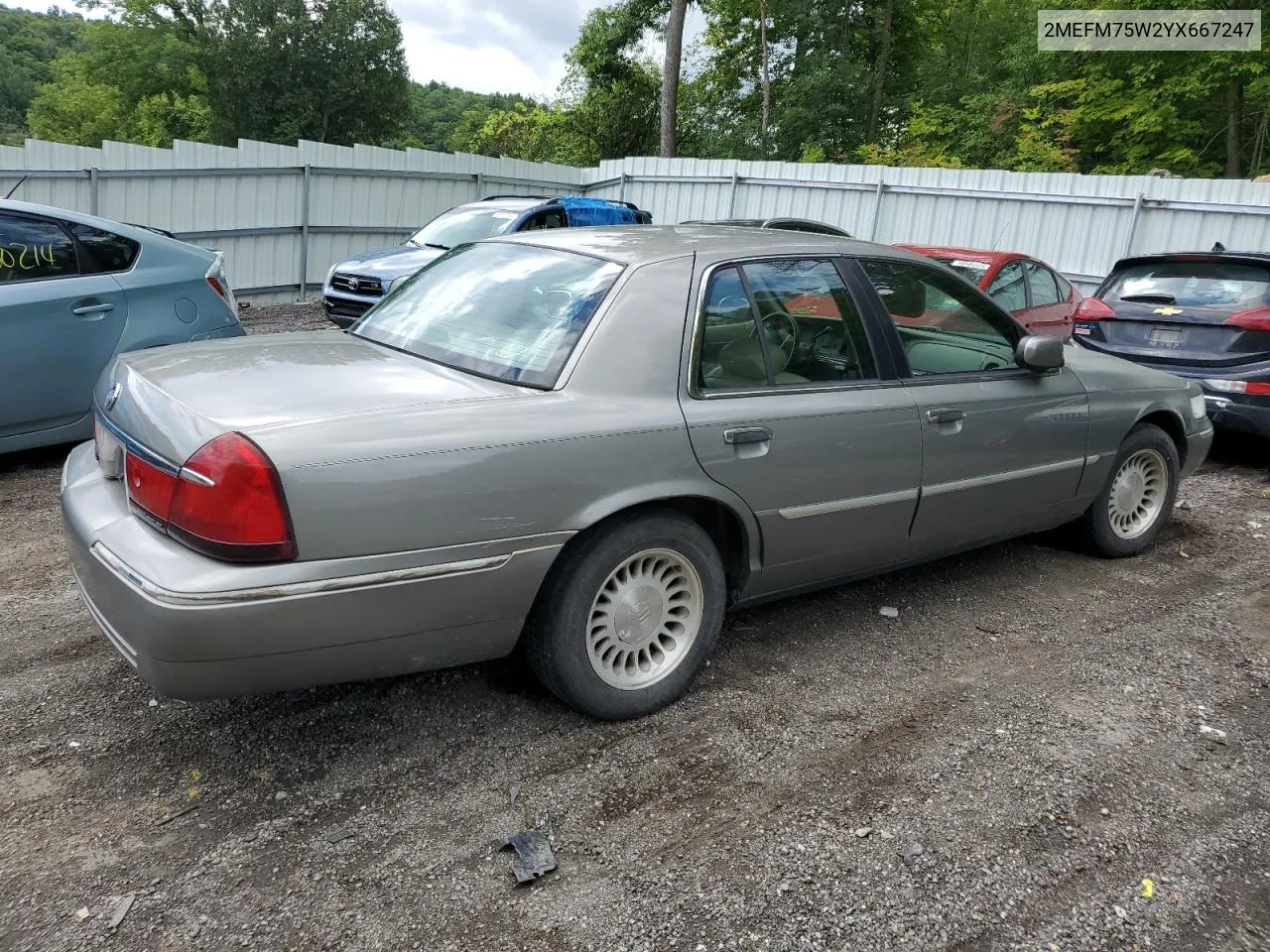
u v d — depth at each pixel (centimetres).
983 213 1437
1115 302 738
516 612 277
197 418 250
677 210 1741
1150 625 408
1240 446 789
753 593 342
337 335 360
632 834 255
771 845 251
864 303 363
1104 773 291
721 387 315
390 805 264
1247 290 685
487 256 369
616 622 303
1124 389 462
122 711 309
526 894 231
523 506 268
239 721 305
